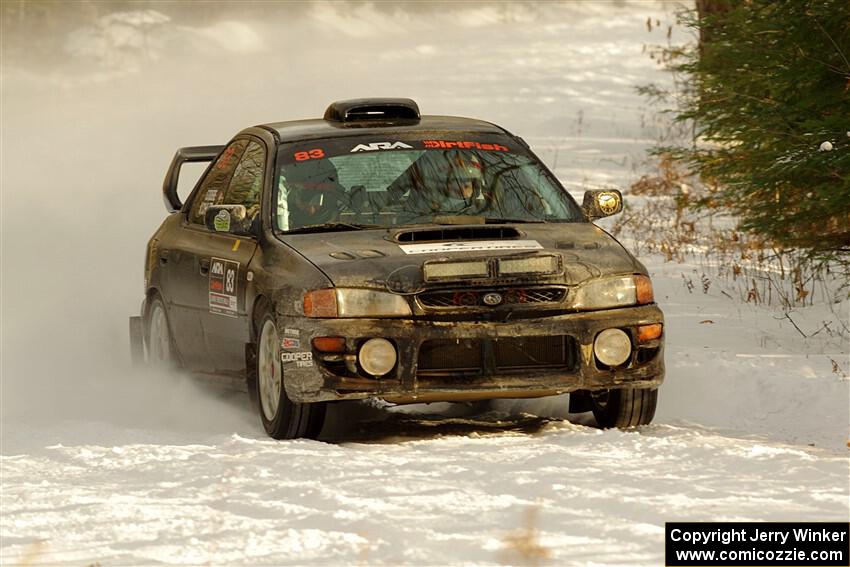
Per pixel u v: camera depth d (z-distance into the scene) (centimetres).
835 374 3303
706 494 2159
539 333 2744
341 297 2733
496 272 2744
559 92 12644
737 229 4312
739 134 4281
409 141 3253
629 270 2847
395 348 2719
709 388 3297
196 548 1906
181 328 3478
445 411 3288
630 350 2803
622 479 2275
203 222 3494
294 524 2020
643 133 9825
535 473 2331
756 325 4209
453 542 1889
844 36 3991
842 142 3944
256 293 2967
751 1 4278
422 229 2941
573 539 1903
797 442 2845
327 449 2608
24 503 2234
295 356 2759
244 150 3431
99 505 2178
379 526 1984
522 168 3238
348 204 3075
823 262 4416
